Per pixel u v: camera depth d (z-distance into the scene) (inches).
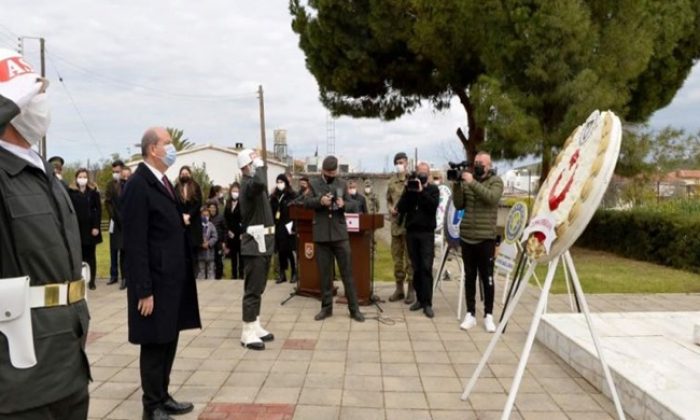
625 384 142.7
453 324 231.3
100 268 452.1
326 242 234.7
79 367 86.4
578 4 382.9
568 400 151.1
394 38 485.4
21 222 79.4
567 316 208.2
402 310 256.8
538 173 483.2
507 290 236.4
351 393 155.4
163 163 137.3
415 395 154.2
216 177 1491.1
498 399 151.6
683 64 507.2
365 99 585.3
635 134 452.1
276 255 356.2
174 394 154.0
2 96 76.2
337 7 491.5
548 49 389.1
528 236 136.3
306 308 260.7
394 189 277.0
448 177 216.4
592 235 544.1
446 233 275.1
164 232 134.3
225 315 248.2
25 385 77.4
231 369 175.2
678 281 350.9
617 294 303.4
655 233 439.5
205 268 359.6
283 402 148.8
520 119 390.0
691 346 170.6
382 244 622.5
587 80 384.2
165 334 131.6
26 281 77.7
